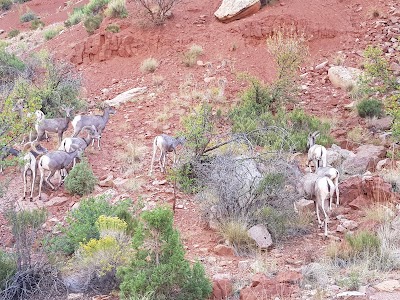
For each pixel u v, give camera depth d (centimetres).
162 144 1338
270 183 1080
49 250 940
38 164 1259
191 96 1841
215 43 2166
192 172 1292
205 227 1095
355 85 1836
